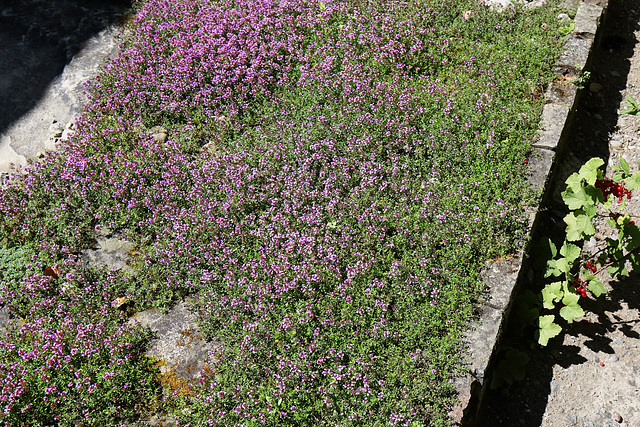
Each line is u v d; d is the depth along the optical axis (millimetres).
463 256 1967
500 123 2285
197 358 1921
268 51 2711
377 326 1841
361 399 1745
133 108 2656
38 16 3242
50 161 2482
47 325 1988
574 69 2506
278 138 2379
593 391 1935
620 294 2143
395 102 2404
